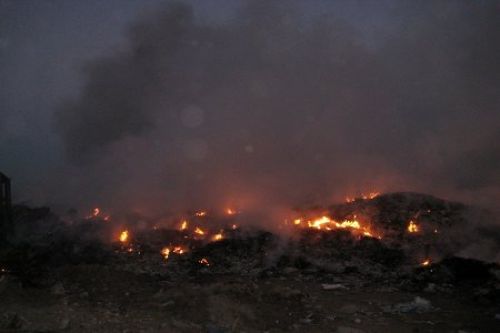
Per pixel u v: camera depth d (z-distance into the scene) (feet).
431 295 33.99
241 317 27.25
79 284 32.17
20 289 28.73
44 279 31.99
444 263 39.37
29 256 33.12
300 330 26.18
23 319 24.06
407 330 26.30
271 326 26.55
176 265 41.88
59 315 25.26
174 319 26.25
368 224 50.67
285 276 39.19
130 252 45.65
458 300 32.63
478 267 37.83
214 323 26.23
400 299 32.81
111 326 24.54
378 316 28.84
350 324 27.22
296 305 30.27
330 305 31.01
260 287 34.17
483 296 32.45
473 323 27.61
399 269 40.78
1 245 40.86
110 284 32.99
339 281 37.45
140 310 27.63
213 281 36.81
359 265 41.70
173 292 30.96
